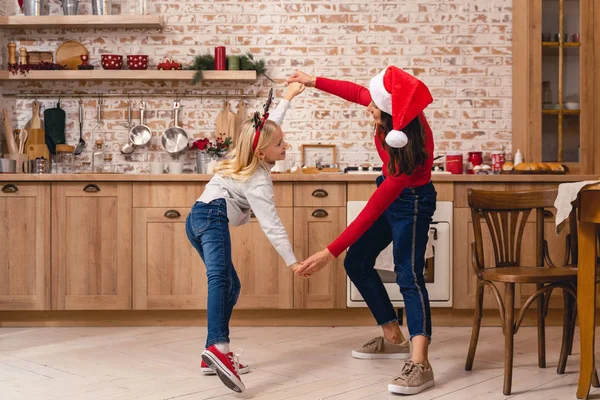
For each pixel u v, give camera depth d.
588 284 2.32
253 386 2.51
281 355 3.07
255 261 3.83
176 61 4.53
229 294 2.66
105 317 3.90
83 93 4.52
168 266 3.83
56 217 3.83
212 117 4.54
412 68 4.54
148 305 3.82
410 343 3.43
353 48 4.54
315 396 2.37
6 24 4.36
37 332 3.70
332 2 4.54
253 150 2.54
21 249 3.83
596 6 4.28
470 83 4.54
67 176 3.80
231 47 4.54
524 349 3.19
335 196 3.83
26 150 4.41
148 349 3.21
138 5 4.51
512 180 3.78
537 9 4.26
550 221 3.85
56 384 2.54
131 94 4.53
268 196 2.53
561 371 2.70
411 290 2.62
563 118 4.30
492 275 2.53
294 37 4.54
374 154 4.53
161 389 2.46
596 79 4.28
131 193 3.84
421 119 2.57
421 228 2.67
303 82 3.04
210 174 3.82
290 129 4.54
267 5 4.54
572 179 3.78
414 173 2.57
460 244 3.82
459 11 4.54
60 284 3.83
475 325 2.74
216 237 2.53
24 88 4.51
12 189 3.82
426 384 2.48
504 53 4.54
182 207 3.83
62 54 4.51
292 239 3.83
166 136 4.51
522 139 4.35
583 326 2.34
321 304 3.82
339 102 4.54
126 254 3.83
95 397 2.35
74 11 4.45
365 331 3.71
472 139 4.54
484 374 2.71
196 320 3.90
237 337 3.54
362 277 3.00
